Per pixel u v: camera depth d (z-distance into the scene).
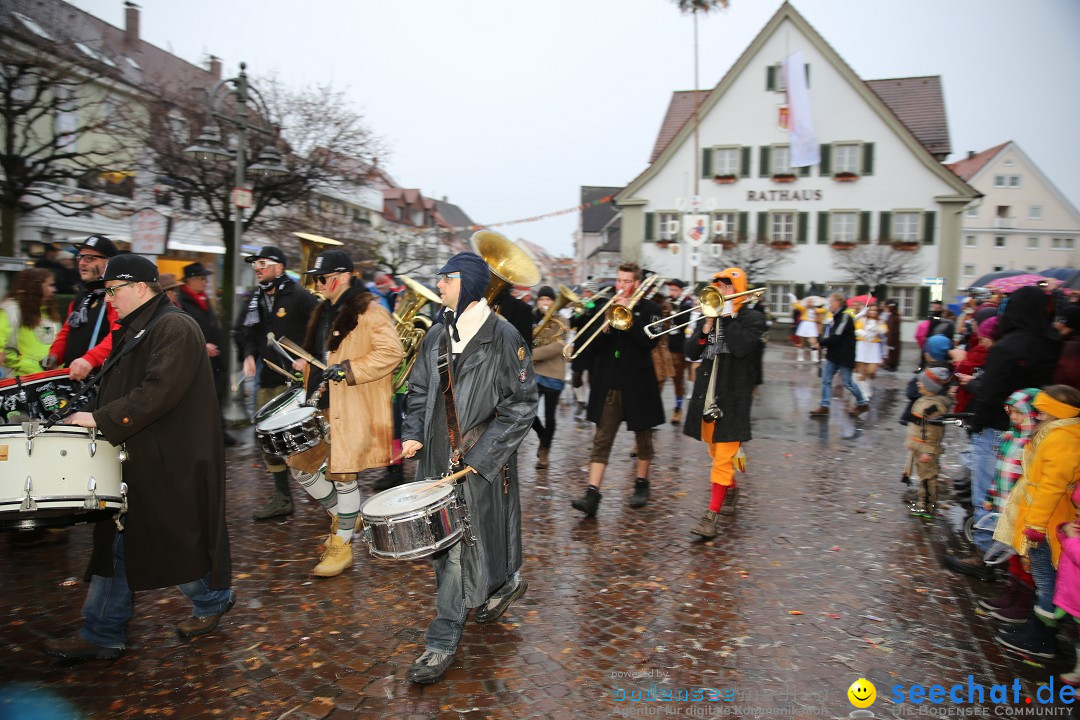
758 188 35.75
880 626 4.01
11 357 5.59
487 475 3.43
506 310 6.38
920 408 5.90
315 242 5.96
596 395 5.84
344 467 4.41
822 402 11.05
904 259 33.97
